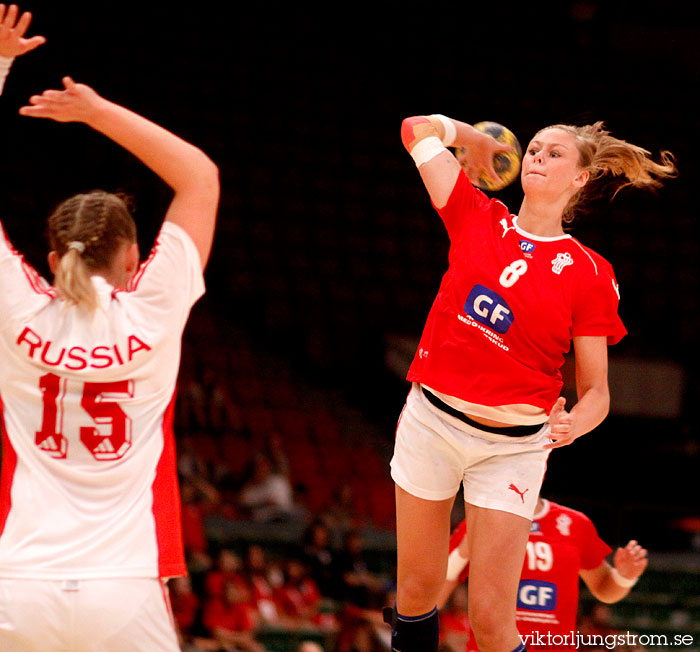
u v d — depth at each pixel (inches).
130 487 255.8
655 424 1916.8
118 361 257.8
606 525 1477.6
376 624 993.5
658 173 363.3
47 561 244.8
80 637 242.1
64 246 268.2
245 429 1504.7
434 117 372.2
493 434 342.3
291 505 1334.9
